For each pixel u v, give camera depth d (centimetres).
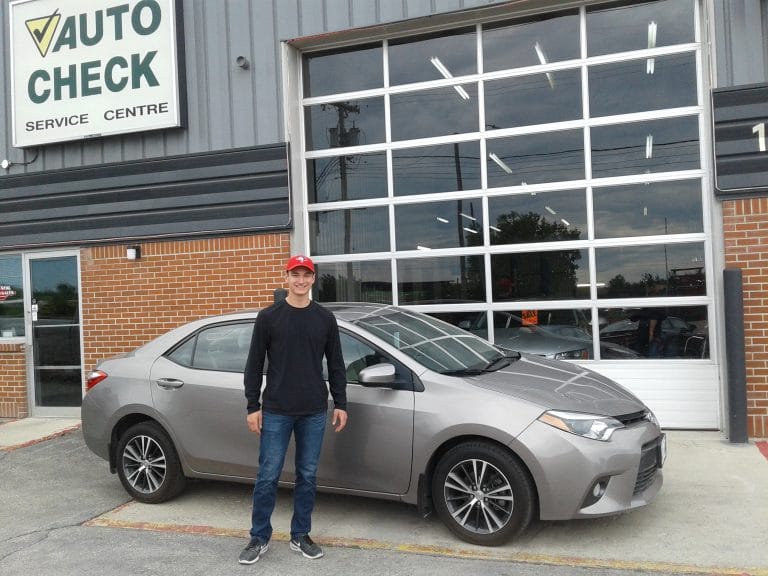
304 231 846
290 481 487
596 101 746
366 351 478
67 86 902
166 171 870
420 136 810
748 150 656
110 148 901
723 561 400
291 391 423
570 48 755
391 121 823
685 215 712
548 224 758
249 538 469
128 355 573
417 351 482
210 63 853
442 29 798
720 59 666
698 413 699
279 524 489
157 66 859
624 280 730
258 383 432
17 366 941
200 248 858
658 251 719
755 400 657
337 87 846
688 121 713
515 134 771
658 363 712
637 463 427
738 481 537
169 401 527
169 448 532
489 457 425
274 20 825
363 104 834
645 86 729
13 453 742
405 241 812
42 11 912
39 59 915
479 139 785
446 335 536
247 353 518
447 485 440
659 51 723
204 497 561
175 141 870
